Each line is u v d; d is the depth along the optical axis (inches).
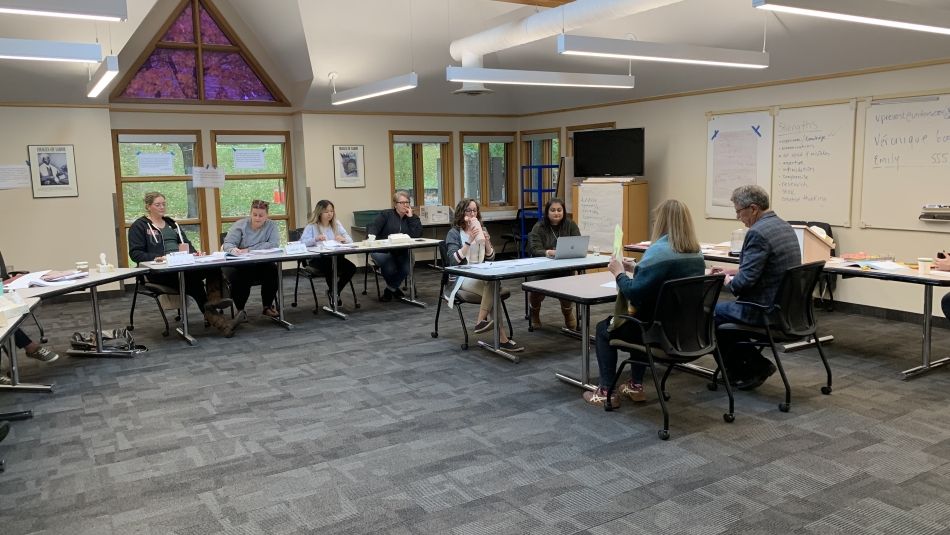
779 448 121.9
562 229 216.4
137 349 198.7
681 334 127.5
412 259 262.8
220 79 320.8
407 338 209.5
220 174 321.7
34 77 259.6
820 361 177.2
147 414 145.6
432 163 379.9
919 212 217.8
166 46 305.0
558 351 190.9
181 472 116.4
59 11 133.0
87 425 139.7
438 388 159.8
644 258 129.5
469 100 370.6
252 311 255.4
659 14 236.5
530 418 138.9
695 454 119.8
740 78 266.4
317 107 332.2
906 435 127.0
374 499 105.3
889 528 93.8
